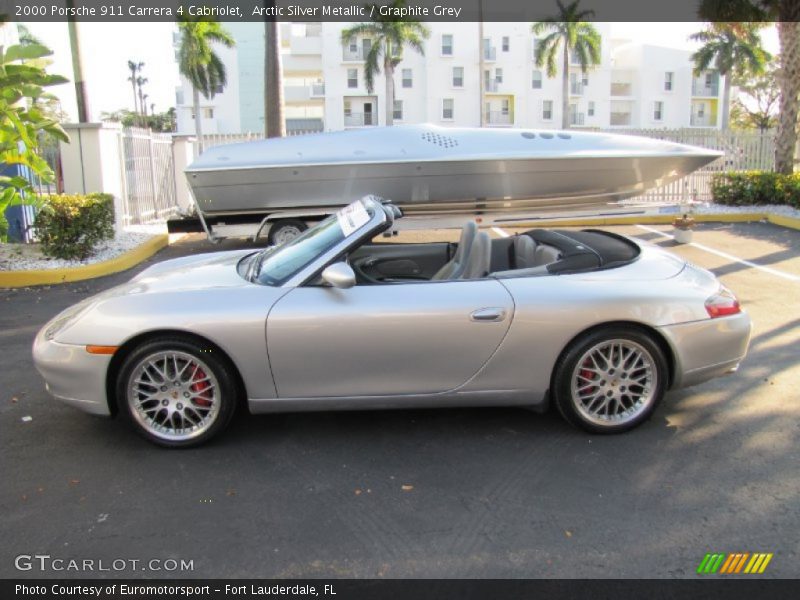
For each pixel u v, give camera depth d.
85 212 9.30
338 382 3.80
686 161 10.16
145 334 3.72
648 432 3.99
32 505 3.28
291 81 58.09
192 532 3.04
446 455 3.76
